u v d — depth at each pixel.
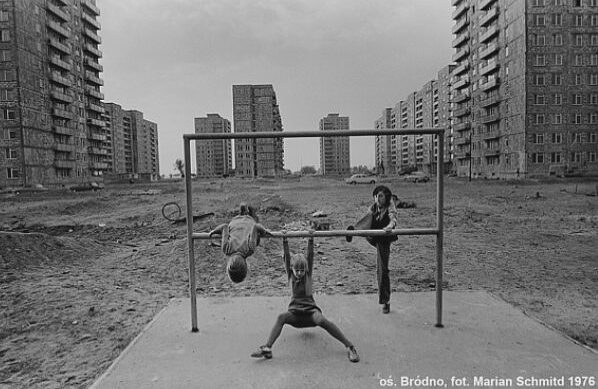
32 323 5.20
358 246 11.32
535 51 54.91
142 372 3.33
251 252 3.68
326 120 172.75
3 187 55.47
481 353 3.57
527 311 5.52
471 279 7.52
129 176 113.69
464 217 18.17
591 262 9.04
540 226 15.35
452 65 122.81
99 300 6.15
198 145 160.88
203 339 3.99
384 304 4.65
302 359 3.50
